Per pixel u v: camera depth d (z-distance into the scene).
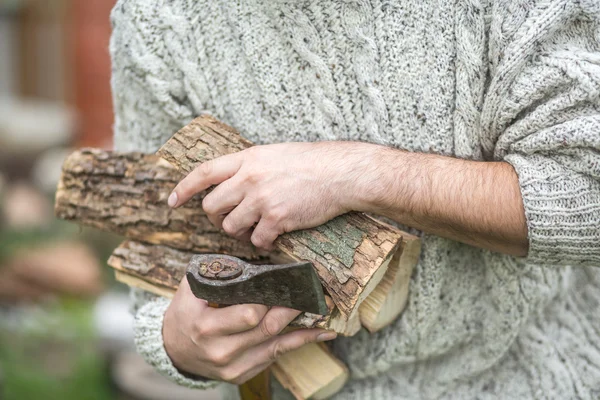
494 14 1.11
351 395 1.40
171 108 1.33
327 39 1.20
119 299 3.57
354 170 1.13
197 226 1.29
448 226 1.14
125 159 1.34
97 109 5.85
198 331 1.20
